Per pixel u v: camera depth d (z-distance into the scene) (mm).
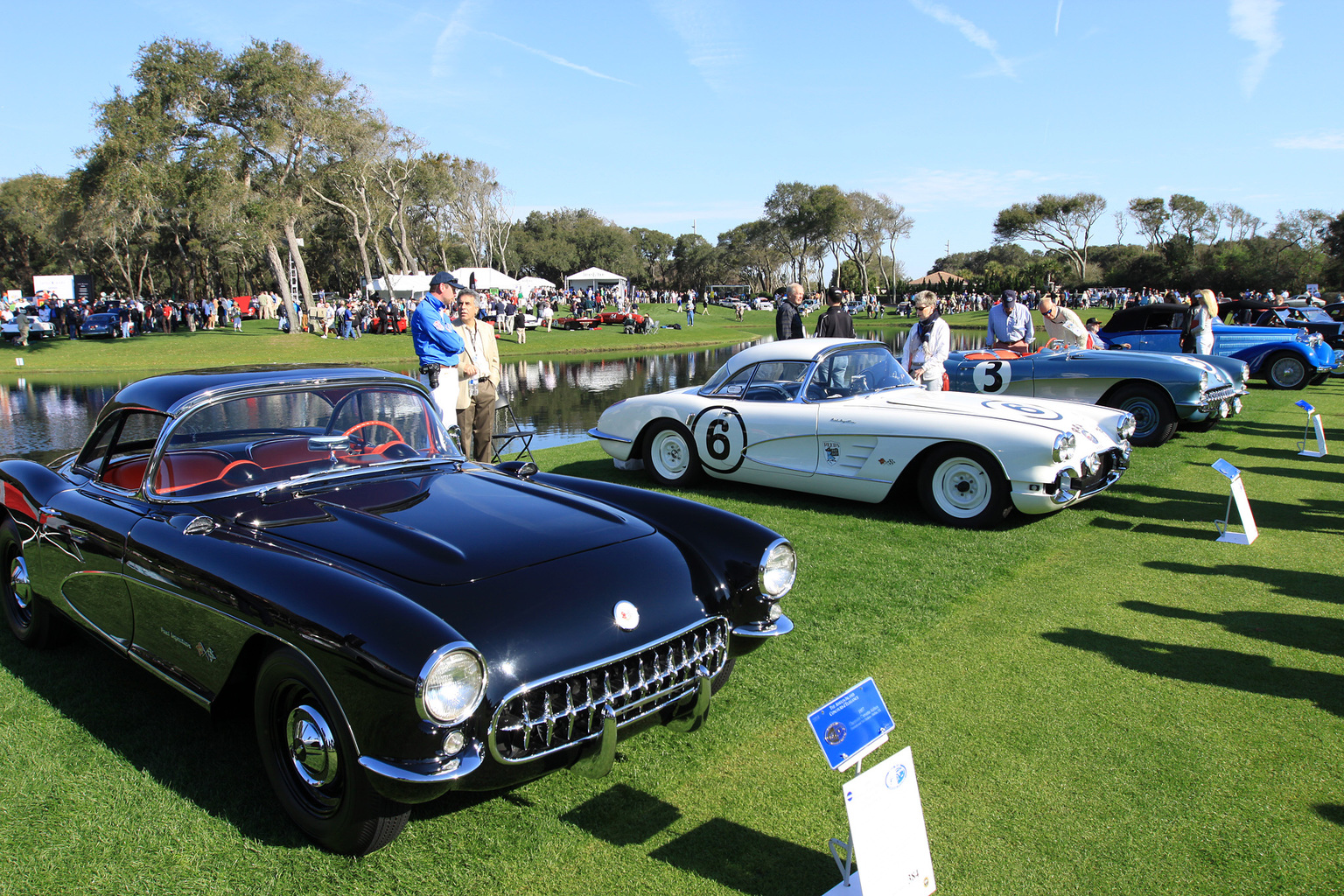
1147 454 8078
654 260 123875
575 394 16938
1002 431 5328
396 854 2342
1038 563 4859
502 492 3133
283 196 36062
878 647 3707
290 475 3082
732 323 51156
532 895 2178
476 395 6883
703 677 2605
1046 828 2451
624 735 2445
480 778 2162
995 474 5387
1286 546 5145
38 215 67750
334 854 2336
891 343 30562
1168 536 5383
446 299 6078
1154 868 2271
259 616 2318
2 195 68062
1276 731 2982
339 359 26250
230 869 2270
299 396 3271
